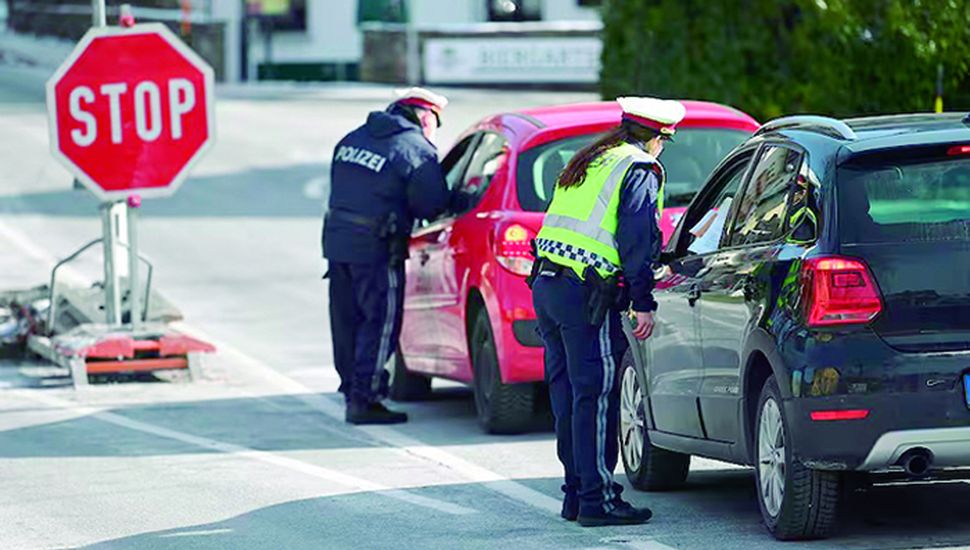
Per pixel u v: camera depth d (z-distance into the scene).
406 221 22.23
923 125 14.52
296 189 50.62
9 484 18.28
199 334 30.80
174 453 20.17
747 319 14.52
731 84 29.22
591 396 15.35
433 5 85.12
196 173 53.81
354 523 15.91
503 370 20.28
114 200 26.22
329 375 26.73
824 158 14.16
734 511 16.12
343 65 85.31
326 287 35.97
